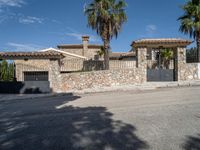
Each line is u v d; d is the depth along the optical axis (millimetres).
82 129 6816
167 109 9188
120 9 24188
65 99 14789
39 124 7805
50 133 6586
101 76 21547
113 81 21656
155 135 5926
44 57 21219
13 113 10500
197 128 6383
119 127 6828
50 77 20953
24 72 27312
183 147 5047
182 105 9922
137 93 15680
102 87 21109
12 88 20969
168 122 7129
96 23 23750
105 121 7672
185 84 19406
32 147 5480
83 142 5648
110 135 6086
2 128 7562
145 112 8820
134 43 22531
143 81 22203
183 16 25062
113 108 10164
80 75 21281
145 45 22422
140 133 6145
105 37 23547
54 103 13109
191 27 24219
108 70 21703
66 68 26438
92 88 20938
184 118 7543
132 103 11289
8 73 24047
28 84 20859
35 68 27281
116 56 33875
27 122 8266
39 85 20844
